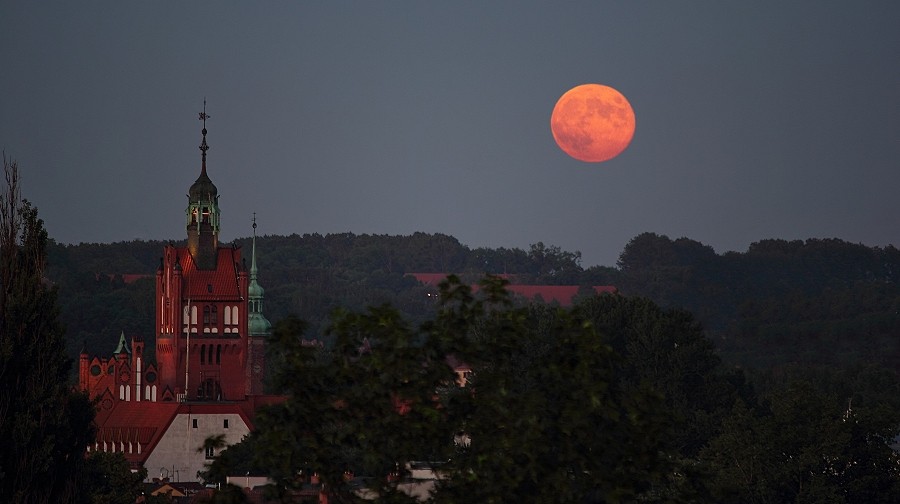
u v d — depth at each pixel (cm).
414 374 17812
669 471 18488
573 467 17950
